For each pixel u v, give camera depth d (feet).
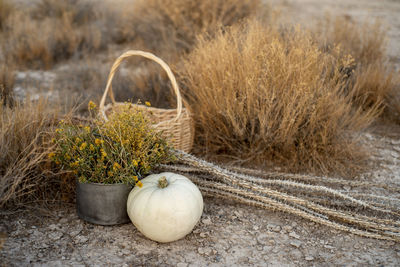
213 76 11.75
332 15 28.89
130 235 8.46
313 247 8.32
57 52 20.44
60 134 8.58
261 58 11.46
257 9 20.65
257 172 10.78
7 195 8.55
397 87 14.57
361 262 7.84
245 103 11.41
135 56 19.63
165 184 8.11
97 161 8.54
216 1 19.54
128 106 9.47
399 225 8.97
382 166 11.72
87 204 8.46
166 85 15.24
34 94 15.33
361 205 9.72
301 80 10.92
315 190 10.29
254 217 9.33
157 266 7.57
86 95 15.10
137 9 22.62
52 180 9.45
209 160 11.83
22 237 8.09
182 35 19.93
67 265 7.42
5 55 19.69
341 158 11.69
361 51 17.57
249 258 7.91
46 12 26.48
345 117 12.43
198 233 8.66
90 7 26.58
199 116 12.36
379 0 38.32
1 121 9.53
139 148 8.68
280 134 11.38
